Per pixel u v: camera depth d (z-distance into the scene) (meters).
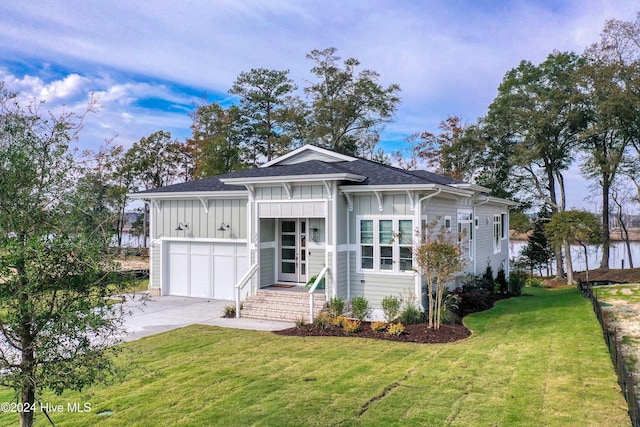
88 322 4.67
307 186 15.02
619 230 39.59
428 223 14.98
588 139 32.19
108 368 5.24
